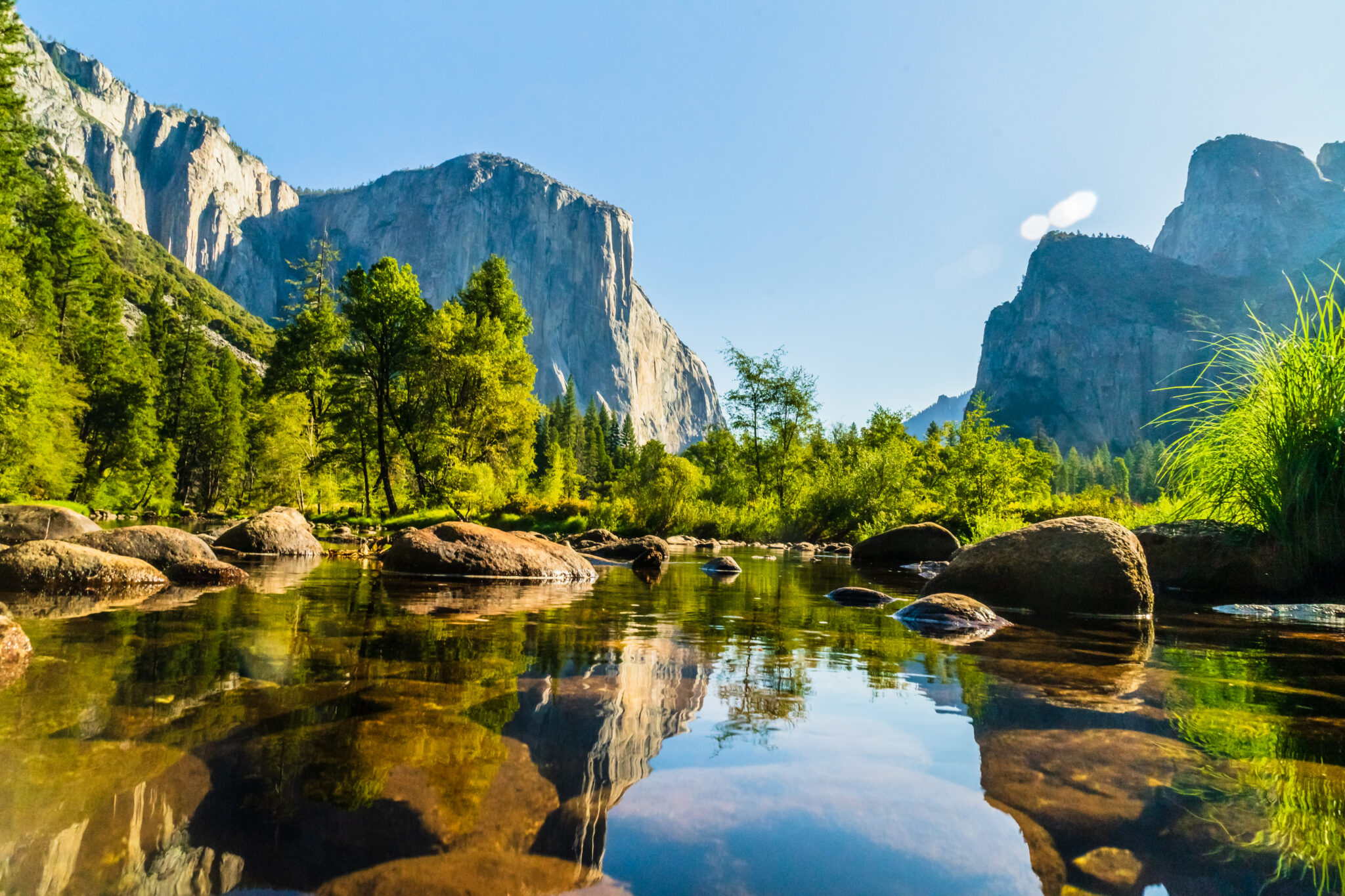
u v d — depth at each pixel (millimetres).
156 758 1671
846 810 1512
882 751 1921
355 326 30281
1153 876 1218
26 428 24109
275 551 10805
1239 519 6590
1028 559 5734
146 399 37812
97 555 5547
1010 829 1423
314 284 43312
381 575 7406
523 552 8211
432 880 1157
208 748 1756
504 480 29047
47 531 9969
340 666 2781
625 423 112188
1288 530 5980
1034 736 2061
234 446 44781
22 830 1270
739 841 1338
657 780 1667
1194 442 6785
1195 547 6488
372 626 3854
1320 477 5820
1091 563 5422
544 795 1554
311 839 1287
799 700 2502
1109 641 3939
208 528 25344
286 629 3635
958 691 2654
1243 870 1240
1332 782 1687
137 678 2465
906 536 13906
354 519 28578
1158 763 1825
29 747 1705
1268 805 1552
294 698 2266
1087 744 1992
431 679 2594
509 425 30109
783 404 31594
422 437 29906
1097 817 1485
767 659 3266
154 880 1114
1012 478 24344
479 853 1257
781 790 1629
